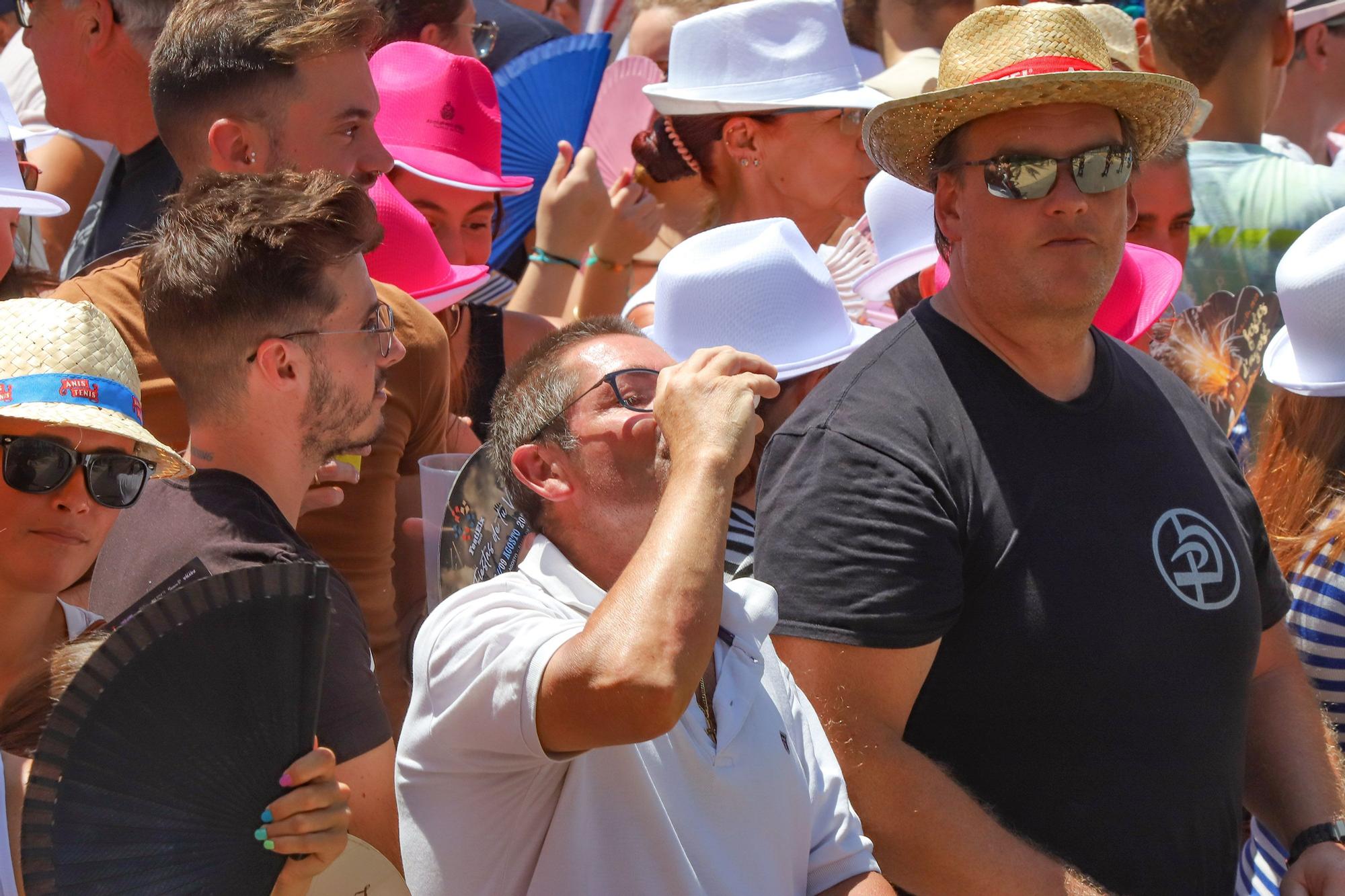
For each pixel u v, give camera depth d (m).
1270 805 10.16
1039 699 8.64
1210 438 10.11
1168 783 8.84
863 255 15.41
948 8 18.33
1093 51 9.44
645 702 6.59
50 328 7.95
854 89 15.28
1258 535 10.19
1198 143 16.23
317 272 9.14
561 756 7.00
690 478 7.11
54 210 11.09
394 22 16.78
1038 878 8.30
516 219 18.05
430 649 7.59
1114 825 8.68
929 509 8.61
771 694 8.12
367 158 11.97
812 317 12.22
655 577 6.80
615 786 7.30
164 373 10.36
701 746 7.56
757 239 12.45
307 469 9.54
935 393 9.05
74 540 7.98
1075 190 9.10
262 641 6.52
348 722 8.16
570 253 16.38
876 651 8.48
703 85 15.39
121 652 6.20
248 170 11.55
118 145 14.57
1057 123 9.20
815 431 9.04
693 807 7.49
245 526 8.67
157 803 6.34
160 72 11.77
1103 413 9.35
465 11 17.33
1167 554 9.08
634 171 16.66
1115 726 8.69
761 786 7.71
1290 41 16.50
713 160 15.89
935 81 15.41
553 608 7.66
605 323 8.55
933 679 8.81
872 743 8.47
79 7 13.88
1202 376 15.43
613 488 7.98
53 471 7.82
